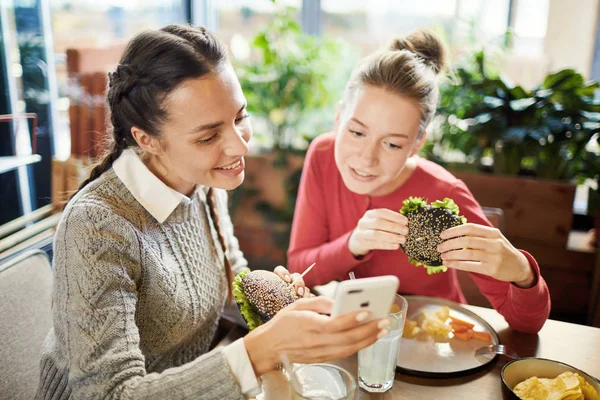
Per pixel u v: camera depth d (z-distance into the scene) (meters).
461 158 2.30
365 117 1.11
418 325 1.06
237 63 2.60
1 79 1.62
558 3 2.38
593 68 2.45
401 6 2.61
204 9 2.92
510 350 0.99
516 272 0.97
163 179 1.02
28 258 1.17
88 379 0.77
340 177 1.37
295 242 1.40
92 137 1.88
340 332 0.69
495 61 2.27
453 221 1.00
